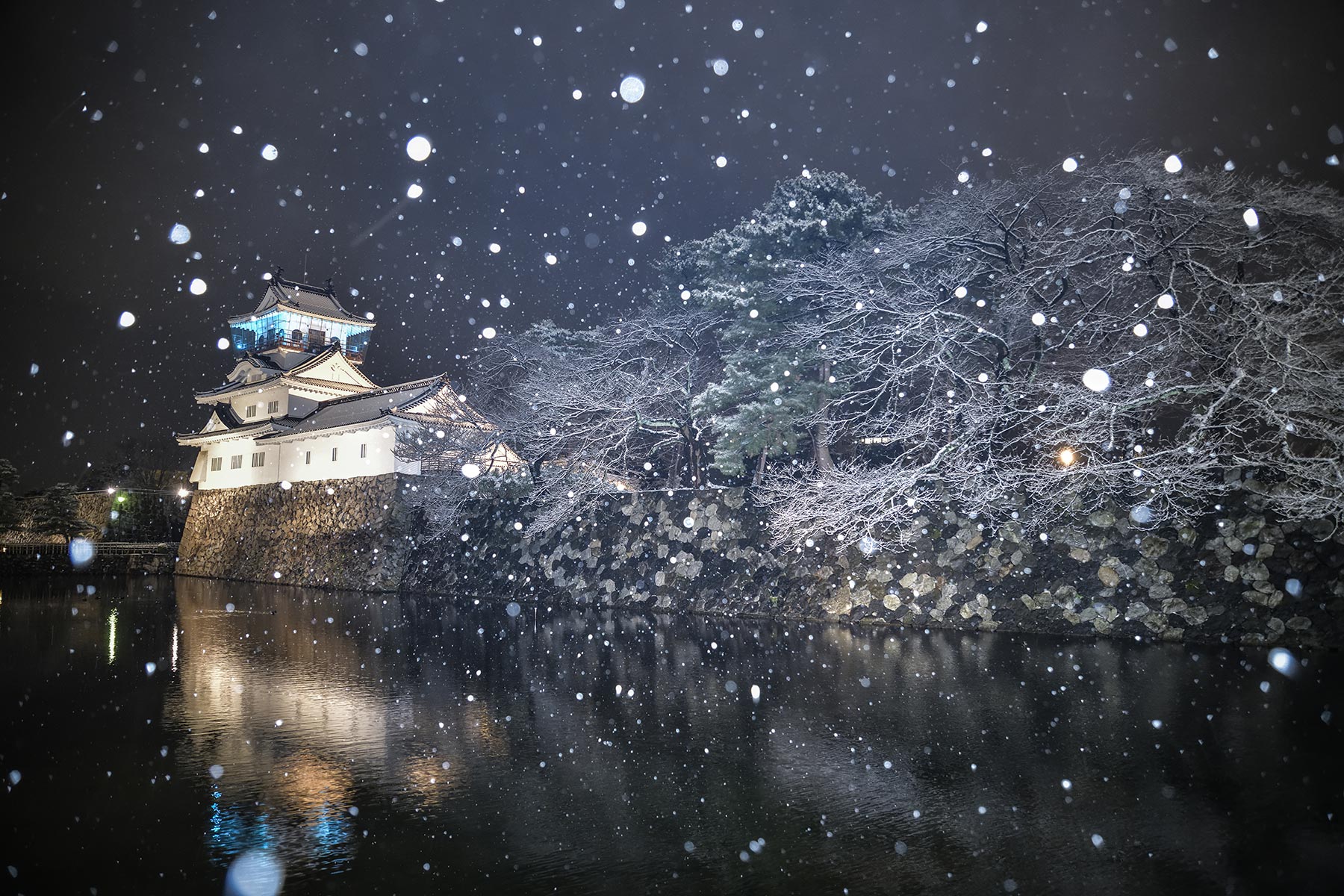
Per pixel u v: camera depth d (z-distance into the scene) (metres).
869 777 6.51
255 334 45.47
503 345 28.25
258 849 5.23
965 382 15.31
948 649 12.66
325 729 8.31
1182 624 12.80
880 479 14.80
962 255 16.36
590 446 23.58
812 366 20.00
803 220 19.70
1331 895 4.37
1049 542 14.64
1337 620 11.59
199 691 10.25
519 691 10.18
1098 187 14.65
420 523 28.97
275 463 36.50
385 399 33.78
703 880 4.74
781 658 12.34
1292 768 6.33
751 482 24.03
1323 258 13.22
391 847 5.25
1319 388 11.55
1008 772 6.50
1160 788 6.01
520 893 4.59
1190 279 14.07
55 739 7.93
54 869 4.92
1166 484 12.65
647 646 14.02
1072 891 4.50
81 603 23.11
